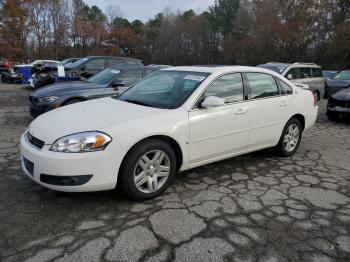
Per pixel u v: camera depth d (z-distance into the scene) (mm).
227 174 4516
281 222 3260
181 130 3752
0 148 5402
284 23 37031
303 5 36188
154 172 3627
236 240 2932
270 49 39219
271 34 38688
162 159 3678
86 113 3764
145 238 2920
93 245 2799
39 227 3053
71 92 6887
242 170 4691
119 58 11961
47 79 12906
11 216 3230
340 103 8531
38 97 6836
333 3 36031
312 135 7137
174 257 2678
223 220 3264
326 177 4520
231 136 4320
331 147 6125
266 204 3637
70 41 53438
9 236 2900
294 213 3451
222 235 3002
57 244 2803
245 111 4426
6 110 9445
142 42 63188
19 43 42156
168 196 3762
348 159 5379
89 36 54719
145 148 3465
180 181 4215
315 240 2973
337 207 3619
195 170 4621
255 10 40938
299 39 36438
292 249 2832
